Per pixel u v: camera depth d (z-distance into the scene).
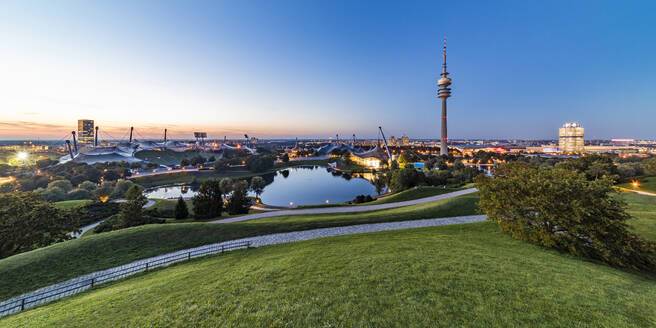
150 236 24.72
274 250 19.62
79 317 9.97
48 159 139.12
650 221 21.70
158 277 15.45
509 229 18.66
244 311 9.12
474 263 12.69
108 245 22.59
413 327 7.59
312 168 176.75
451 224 26.33
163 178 130.12
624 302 8.77
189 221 40.72
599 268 12.77
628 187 47.91
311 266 13.42
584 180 16.25
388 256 14.26
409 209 37.59
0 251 23.56
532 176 18.19
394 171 82.19
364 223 29.95
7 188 78.38
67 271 18.69
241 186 55.91
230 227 27.78
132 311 10.08
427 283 10.45
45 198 62.34
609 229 14.31
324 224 29.06
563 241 15.14
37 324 9.95
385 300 9.20
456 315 8.10
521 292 9.51
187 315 9.19
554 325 7.46
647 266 13.52
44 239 26.91
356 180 116.50
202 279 13.23
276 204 71.19
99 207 52.59
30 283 17.12
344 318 8.20
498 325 7.51
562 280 10.64
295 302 9.47
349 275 11.74
